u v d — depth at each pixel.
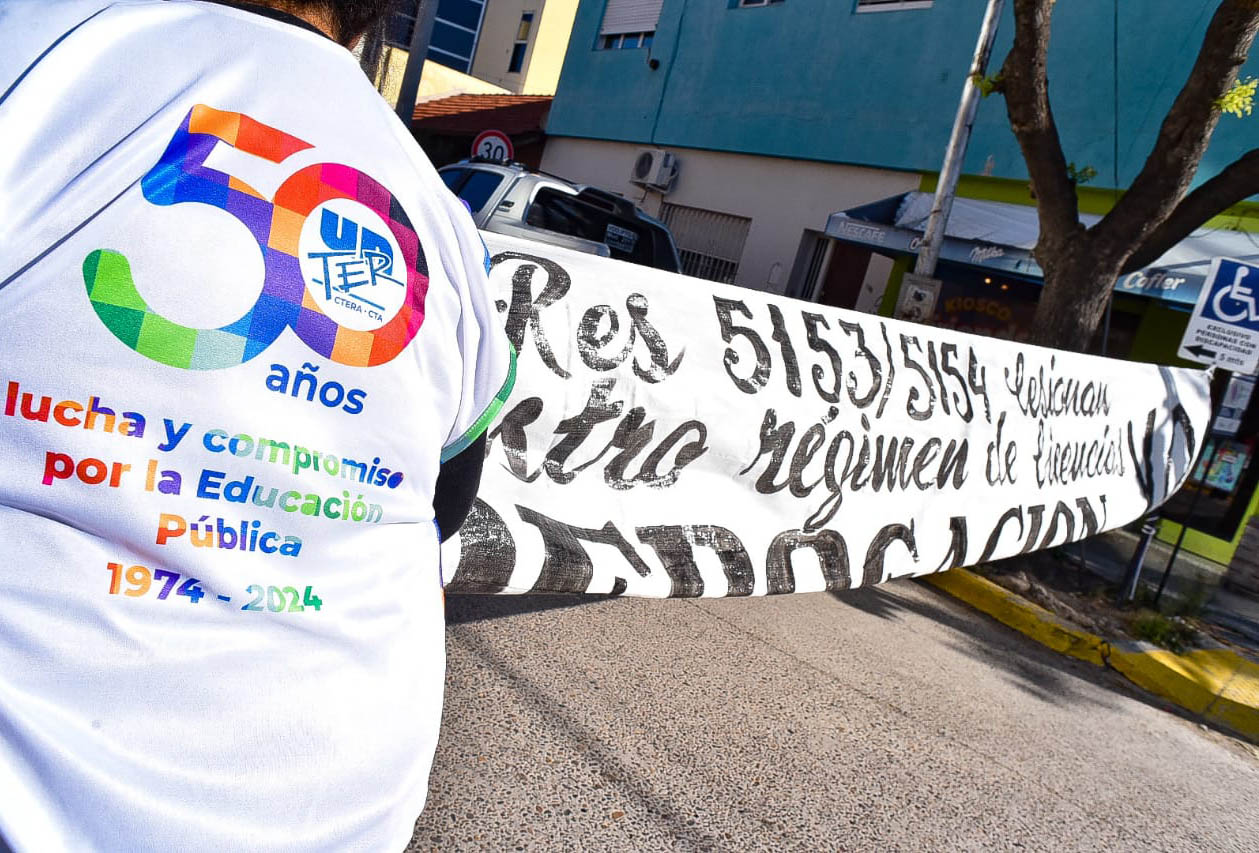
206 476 0.82
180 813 0.81
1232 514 9.58
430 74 22.20
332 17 1.03
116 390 0.78
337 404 0.89
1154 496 7.09
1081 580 6.91
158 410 0.80
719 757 3.26
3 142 0.76
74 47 0.81
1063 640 5.85
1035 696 4.82
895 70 12.27
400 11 1.13
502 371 1.07
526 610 4.16
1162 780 4.16
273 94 0.90
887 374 4.57
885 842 3.00
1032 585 6.50
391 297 0.92
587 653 3.85
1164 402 7.00
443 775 2.76
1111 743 4.46
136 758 0.79
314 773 0.89
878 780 3.39
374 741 0.94
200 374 0.81
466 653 3.59
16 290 0.75
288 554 0.88
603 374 3.28
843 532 4.38
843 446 4.31
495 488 3.04
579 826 2.68
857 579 4.44
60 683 0.77
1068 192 6.99
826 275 13.24
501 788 2.76
